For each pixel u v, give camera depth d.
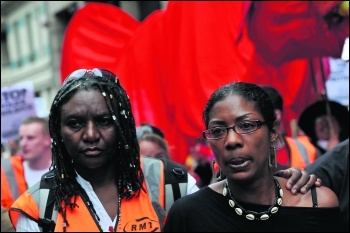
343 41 5.05
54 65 18.73
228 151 2.18
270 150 2.28
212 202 2.25
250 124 2.17
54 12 17.98
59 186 2.45
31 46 23.44
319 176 3.31
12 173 4.73
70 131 2.41
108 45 6.25
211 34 5.61
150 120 5.81
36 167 4.83
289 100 5.78
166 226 2.31
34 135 4.80
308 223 2.19
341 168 3.31
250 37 5.18
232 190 2.23
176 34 5.71
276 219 2.20
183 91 5.61
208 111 2.25
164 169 2.64
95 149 2.40
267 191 2.23
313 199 2.23
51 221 2.43
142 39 5.88
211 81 5.56
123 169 2.50
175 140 5.77
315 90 5.97
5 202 4.64
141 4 12.87
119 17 6.25
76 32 6.31
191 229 2.25
